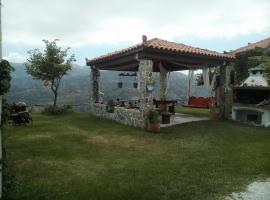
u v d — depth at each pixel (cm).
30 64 2055
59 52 2061
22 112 1383
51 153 870
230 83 1678
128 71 2091
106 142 1028
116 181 630
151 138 1087
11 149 909
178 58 1348
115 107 1551
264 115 1373
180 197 548
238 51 2105
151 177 656
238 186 604
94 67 1812
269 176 666
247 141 1048
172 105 1780
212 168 724
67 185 603
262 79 1473
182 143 1005
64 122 1521
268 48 1812
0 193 500
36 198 534
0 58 481
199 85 2309
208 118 1589
